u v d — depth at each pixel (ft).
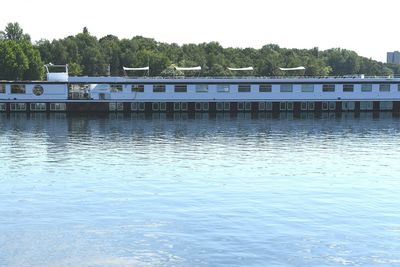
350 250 130.11
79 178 203.31
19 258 126.72
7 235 140.15
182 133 338.13
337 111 487.20
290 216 154.61
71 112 473.67
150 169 220.64
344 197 176.45
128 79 473.67
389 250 130.41
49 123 394.93
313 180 201.87
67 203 168.25
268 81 477.77
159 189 186.29
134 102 476.54
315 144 293.02
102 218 153.28
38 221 150.82
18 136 320.70
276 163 235.61
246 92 479.00
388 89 484.33
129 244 134.21
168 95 476.54
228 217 153.38
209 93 477.77
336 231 142.20
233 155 255.91
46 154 255.70
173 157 249.75
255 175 209.97
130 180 200.13
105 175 208.74
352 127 373.81
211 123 398.42
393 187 190.70
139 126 377.50
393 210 161.68
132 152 263.08
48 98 470.39
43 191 183.21
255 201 170.71
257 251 128.88
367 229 144.15
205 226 145.79
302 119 429.79
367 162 238.27
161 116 452.35
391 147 282.15
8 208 163.02
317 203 168.76
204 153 261.44
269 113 477.36
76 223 149.18
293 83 479.00
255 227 144.87
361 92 483.92
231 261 123.54
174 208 162.50
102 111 475.72
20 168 221.46
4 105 467.93
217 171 217.36
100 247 132.67
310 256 126.41
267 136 325.42
